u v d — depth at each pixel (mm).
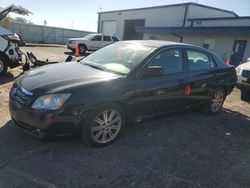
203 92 5281
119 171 3189
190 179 3168
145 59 4113
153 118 4480
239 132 4957
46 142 3584
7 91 6250
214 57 5664
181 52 4777
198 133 4680
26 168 3066
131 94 3834
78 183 2885
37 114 3205
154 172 3240
